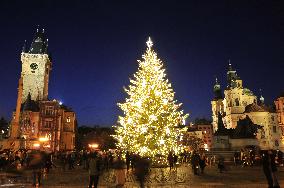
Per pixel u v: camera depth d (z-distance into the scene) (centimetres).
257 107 9806
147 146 3438
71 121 9444
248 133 4947
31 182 2145
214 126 13288
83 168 3925
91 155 1702
